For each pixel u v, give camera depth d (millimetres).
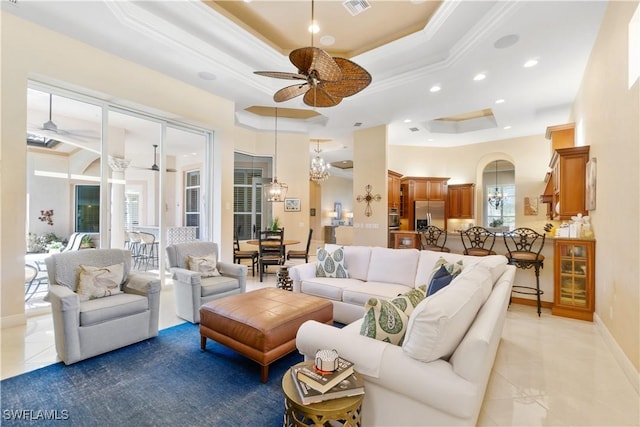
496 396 2209
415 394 1459
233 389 2205
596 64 3449
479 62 3898
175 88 4633
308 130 7492
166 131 4973
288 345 2461
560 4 2871
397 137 7875
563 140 5379
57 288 2672
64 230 3926
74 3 2982
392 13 3518
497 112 5871
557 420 1947
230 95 5266
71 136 3939
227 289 3770
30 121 3643
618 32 2689
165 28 3578
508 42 3451
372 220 6754
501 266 2604
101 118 4133
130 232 4562
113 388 2199
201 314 2805
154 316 3080
